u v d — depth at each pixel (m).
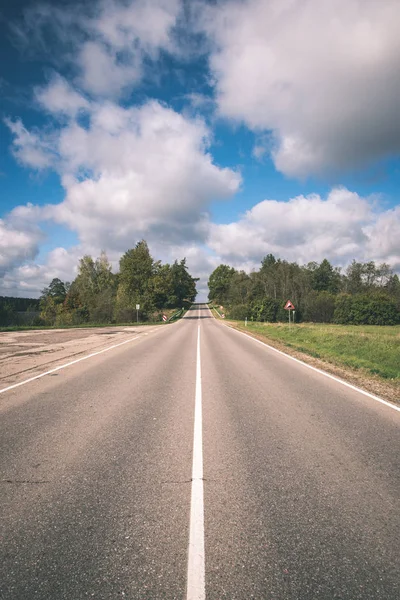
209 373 9.10
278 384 7.80
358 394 6.90
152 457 3.80
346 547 2.32
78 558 2.21
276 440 4.35
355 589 1.97
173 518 2.65
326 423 5.04
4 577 2.05
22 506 2.81
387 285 74.12
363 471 3.50
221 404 6.07
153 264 80.56
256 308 61.56
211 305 126.25
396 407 5.96
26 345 16.08
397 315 50.28
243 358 12.09
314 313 59.19
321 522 2.61
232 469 3.52
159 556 2.23
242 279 98.56
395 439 4.41
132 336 22.05
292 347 15.84
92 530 2.49
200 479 3.29
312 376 8.80
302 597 1.90
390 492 3.09
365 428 4.83
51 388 7.24
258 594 1.92
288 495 3.01
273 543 2.36
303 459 3.78
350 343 15.65
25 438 4.38
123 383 7.77
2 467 3.54
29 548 2.30
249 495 3.00
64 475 3.37
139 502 2.87
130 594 1.92
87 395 6.65
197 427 4.83
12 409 5.69
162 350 14.34
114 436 4.46
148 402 6.16
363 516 2.70
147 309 59.75
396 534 2.47
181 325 39.38
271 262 117.38
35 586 1.98
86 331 26.98
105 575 2.06
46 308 58.53
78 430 4.69
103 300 50.50
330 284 96.75
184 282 118.31
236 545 2.34
